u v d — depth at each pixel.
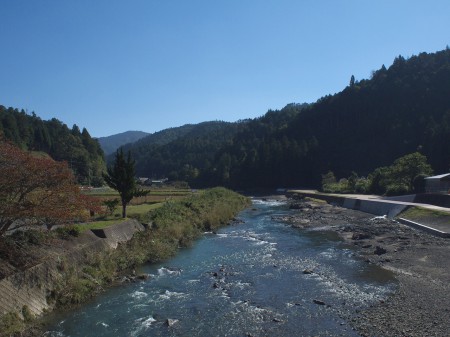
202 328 17.02
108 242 26.95
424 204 49.16
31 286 18.11
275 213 62.53
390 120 125.56
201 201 53.25
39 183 19.12
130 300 20.52
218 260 29.38
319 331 16.33
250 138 187.25
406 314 17.59
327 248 33.47
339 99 151.62
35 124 132.75
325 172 123.56
